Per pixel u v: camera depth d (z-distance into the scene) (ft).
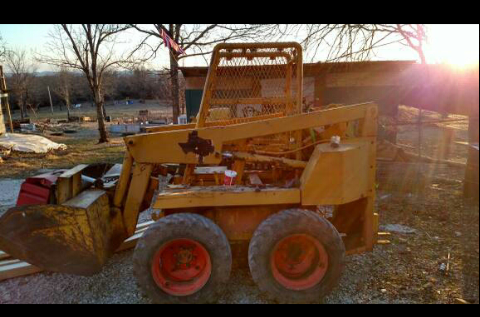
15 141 44.50
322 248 9.96
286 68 11.41
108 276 12.08
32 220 10.18
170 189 10.94
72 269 10.46
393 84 31.12
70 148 50.21
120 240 11.75
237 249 12.02
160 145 11.18
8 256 13.14
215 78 11.25
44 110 165.27
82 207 10.21
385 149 26.48
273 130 10.82
